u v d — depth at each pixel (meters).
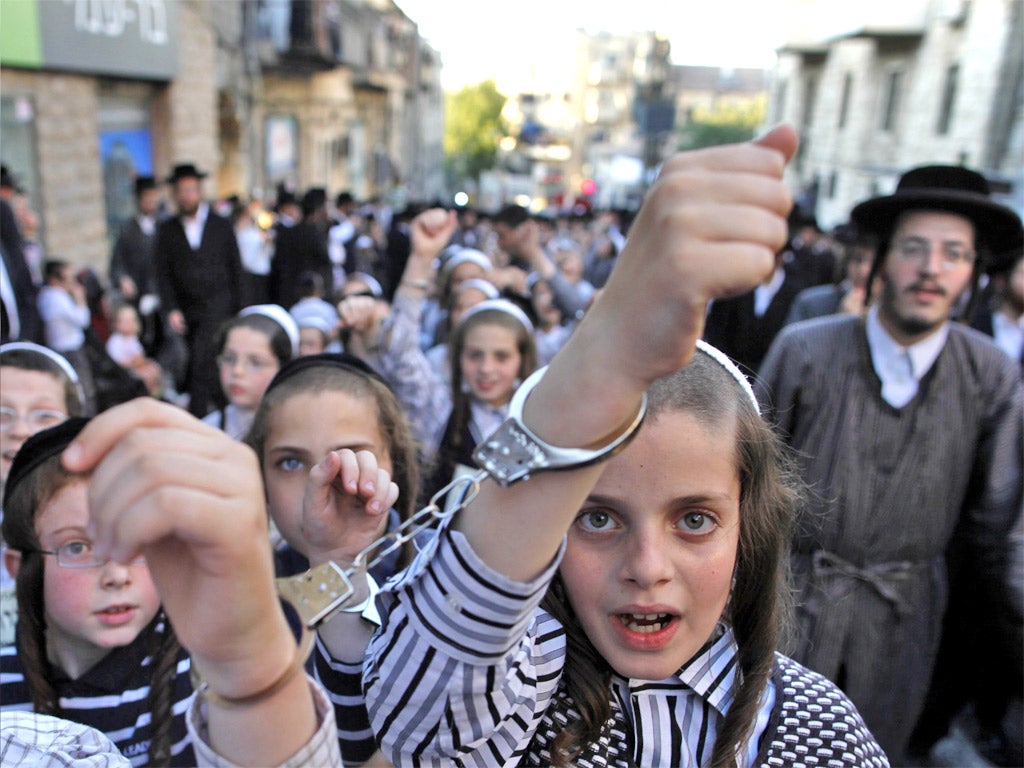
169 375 7.35
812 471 2.42
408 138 41.66
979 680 2.81
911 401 2.37
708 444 1.00
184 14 12.33
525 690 0.91
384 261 14.63
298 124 21.56
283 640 0.64
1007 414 2.41
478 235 16.23
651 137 18.30
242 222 10.41
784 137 0.59
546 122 89.56
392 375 3.41
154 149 11.96
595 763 1.05
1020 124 14.30
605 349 0.66
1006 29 14.59
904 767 2.98
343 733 1.14
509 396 3.35
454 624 0.78
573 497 0.72
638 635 1.01
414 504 2.09
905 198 2.33
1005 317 4.28
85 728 1.24
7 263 4.79
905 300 2.33
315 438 1.92
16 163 8.28
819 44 23.61
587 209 19.00
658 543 1.00
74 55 8.87
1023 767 2.72
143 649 1.56
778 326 5.57
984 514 2.47
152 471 0.55
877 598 2.36
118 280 8.38
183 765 1.54
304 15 18.34
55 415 2.24
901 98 19.55
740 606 1.16
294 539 1.94
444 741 0.82
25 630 1.53
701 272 0.57
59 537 1.50
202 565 0.58
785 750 1.12
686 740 1.08
